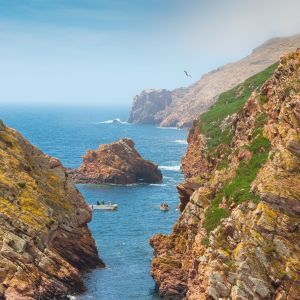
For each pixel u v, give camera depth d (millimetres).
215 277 56781
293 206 56844
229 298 55219
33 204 77375
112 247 95688
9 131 88438
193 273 65438
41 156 91812
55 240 79875
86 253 83750
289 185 58375
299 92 68438
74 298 70375
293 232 55812
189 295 65312
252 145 72500
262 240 55750
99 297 71125
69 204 87062
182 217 79188
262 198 57969
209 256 60781
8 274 64938
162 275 72812
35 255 70938
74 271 73250
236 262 55875
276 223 56219
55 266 72250
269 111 74750
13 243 68938
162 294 71500
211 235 61656
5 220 71250
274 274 54062
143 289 74688
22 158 84625
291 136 61844
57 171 91625
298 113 64375
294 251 54812
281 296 52656
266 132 71688
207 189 75688
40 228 74500
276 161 61219
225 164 81812
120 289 74438
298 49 77062
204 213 70875
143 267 84500
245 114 85188
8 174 78875
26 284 64875
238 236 58594
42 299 66750
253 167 68812
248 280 54375
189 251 72562
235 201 64625
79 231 85250
